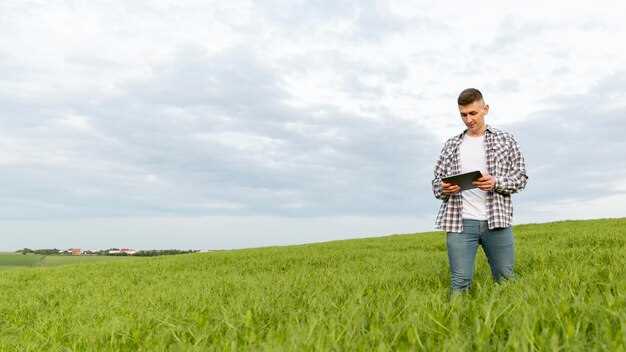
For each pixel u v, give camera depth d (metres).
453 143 6.14
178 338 3.90
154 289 9.22
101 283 11.64
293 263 13.72
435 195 6.08
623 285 3.92
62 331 5.46
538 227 23.56
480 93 5.84
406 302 4.12
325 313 4.30
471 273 5.86
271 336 3.38
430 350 2.75
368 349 2.83
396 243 19.64
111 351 4.09
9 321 7.46
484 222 5.73
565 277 4.80
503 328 3.04
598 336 2.68
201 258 18.25
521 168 5.80
